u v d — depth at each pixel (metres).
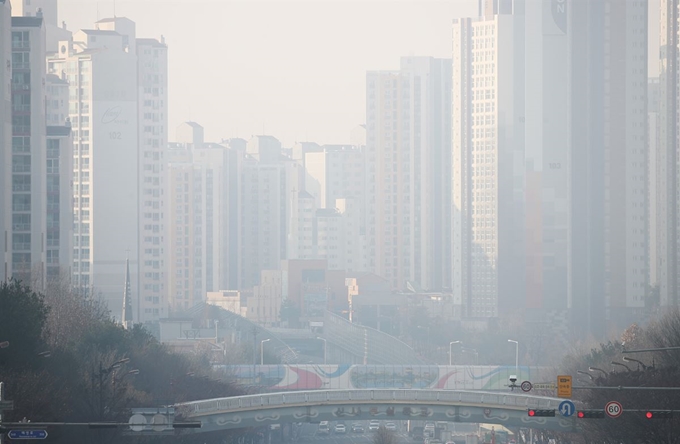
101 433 193.38
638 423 178.38
